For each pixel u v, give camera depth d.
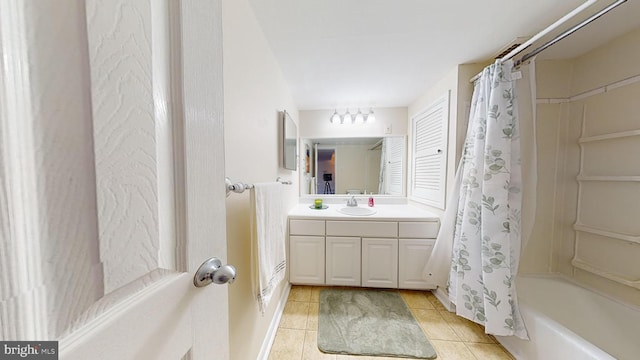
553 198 1.78
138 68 0.30
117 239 0.27
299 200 2.71
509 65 1.41
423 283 2.00
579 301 1.54
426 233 2.00
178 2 0.37
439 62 1.66
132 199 0.29
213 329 0.48
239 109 0.96
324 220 2.07
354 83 1.99
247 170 1.05
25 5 0.20
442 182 1.92
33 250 0.20
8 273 0.19
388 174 2.67
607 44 1.50
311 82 1.96
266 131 1.35
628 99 1.40
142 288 0.31
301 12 1.13
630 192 1.40
